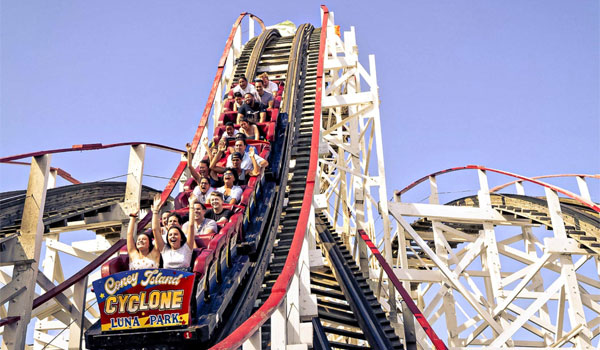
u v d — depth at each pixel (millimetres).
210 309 8289
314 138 15344
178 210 11008
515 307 17281
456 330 17109
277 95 19000
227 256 9828
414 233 18078
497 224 18750
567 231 16031
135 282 7918
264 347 9469
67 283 11930
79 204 12844
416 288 21312
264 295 11359
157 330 7770
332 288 14586
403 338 15609
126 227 13859
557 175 16438
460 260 19672
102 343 7879
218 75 21406
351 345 11711
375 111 20219
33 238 10766
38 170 11148
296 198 15086
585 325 15125
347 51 24031
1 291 10586
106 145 12930
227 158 14102
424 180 19672
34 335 15898
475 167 18516
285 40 26156
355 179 21078
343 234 22359
